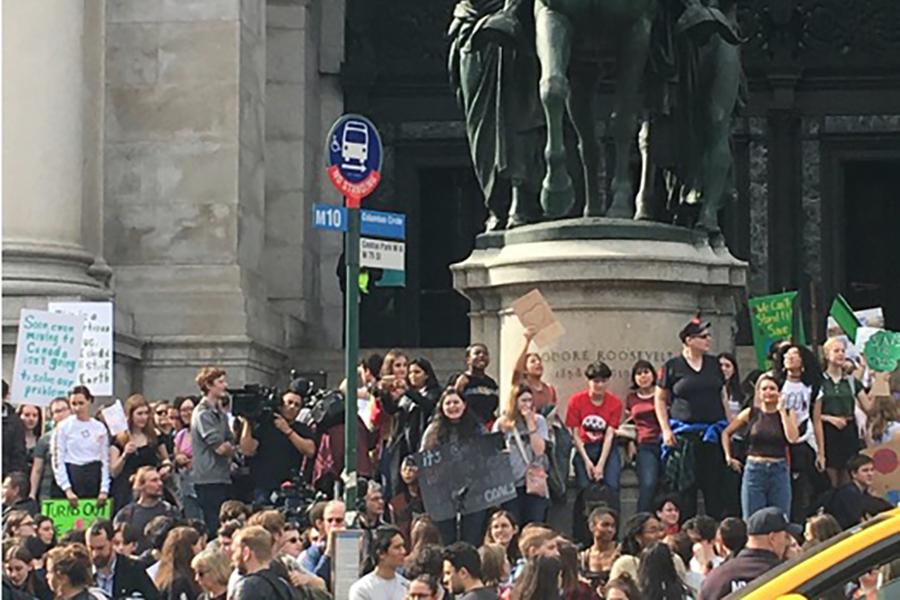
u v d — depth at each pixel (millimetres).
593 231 20906
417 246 35281
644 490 20031
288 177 33781
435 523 18672
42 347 22328
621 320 20797
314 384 26453
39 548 17531
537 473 19500
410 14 35344
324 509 18031
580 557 17031
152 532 18312
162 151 30516
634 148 23625
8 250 28234
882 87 35062
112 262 30312
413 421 20516
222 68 30578
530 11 21141
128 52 30625
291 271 33594
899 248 35219
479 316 21469
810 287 28484
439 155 35375
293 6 34031
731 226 34969
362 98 35250
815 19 35094
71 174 28844
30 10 28672
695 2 21188
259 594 14805
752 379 21547
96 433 21828
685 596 15734
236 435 22812
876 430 21172
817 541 15859
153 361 29969
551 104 20406
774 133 35062
